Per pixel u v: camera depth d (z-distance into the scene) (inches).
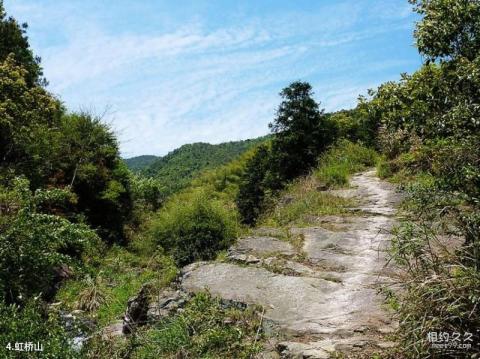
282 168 872.3
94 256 649.6
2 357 181.0
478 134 195.6
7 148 690.2
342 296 241.1
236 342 202.1
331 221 386.6
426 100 220.1
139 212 1077.8
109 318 367.2
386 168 535.5
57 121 854.5
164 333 218.8
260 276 275.0
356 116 826.8
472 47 208.7
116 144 963.3
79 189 876.6
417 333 157.0
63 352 194.7
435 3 215.9
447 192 201.0
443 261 175.0
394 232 196.1
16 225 304.3
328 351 184.4
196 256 466.6
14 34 814.5
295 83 884.6
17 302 286.7
